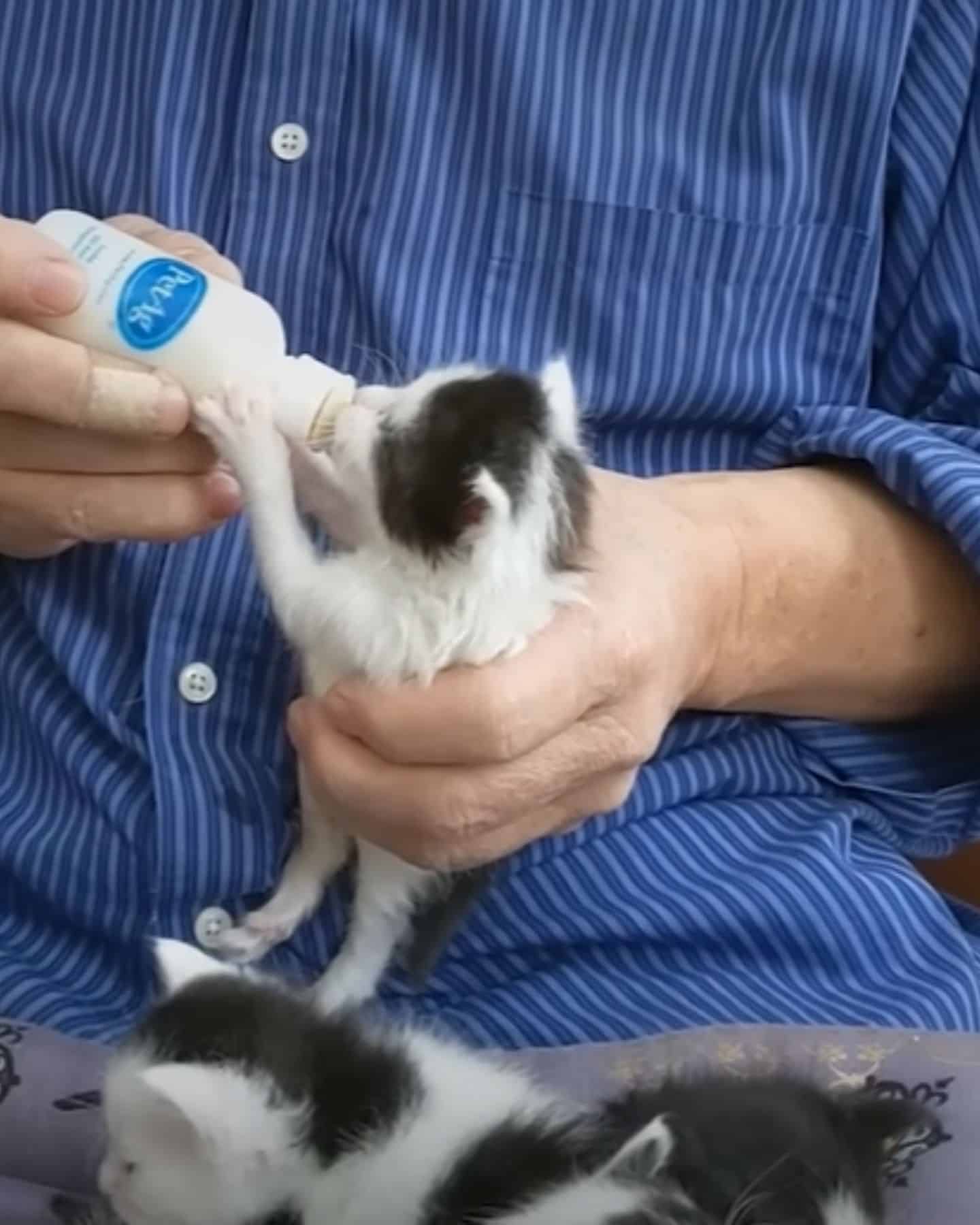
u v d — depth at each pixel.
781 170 0.96
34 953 0.93
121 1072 0.80
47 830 0.92
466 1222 0.78
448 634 0.84
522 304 0.96
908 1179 0.84
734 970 0.92
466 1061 0.84
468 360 0.95
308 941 0.92
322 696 0.86
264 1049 0.80
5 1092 0.86
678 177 0.95
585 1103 0.83
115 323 0.85
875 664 0.97
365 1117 0.80
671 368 0.96
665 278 0.96
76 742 0.93
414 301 0.94
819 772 0.97
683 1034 0.87
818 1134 0.81
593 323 0.96
